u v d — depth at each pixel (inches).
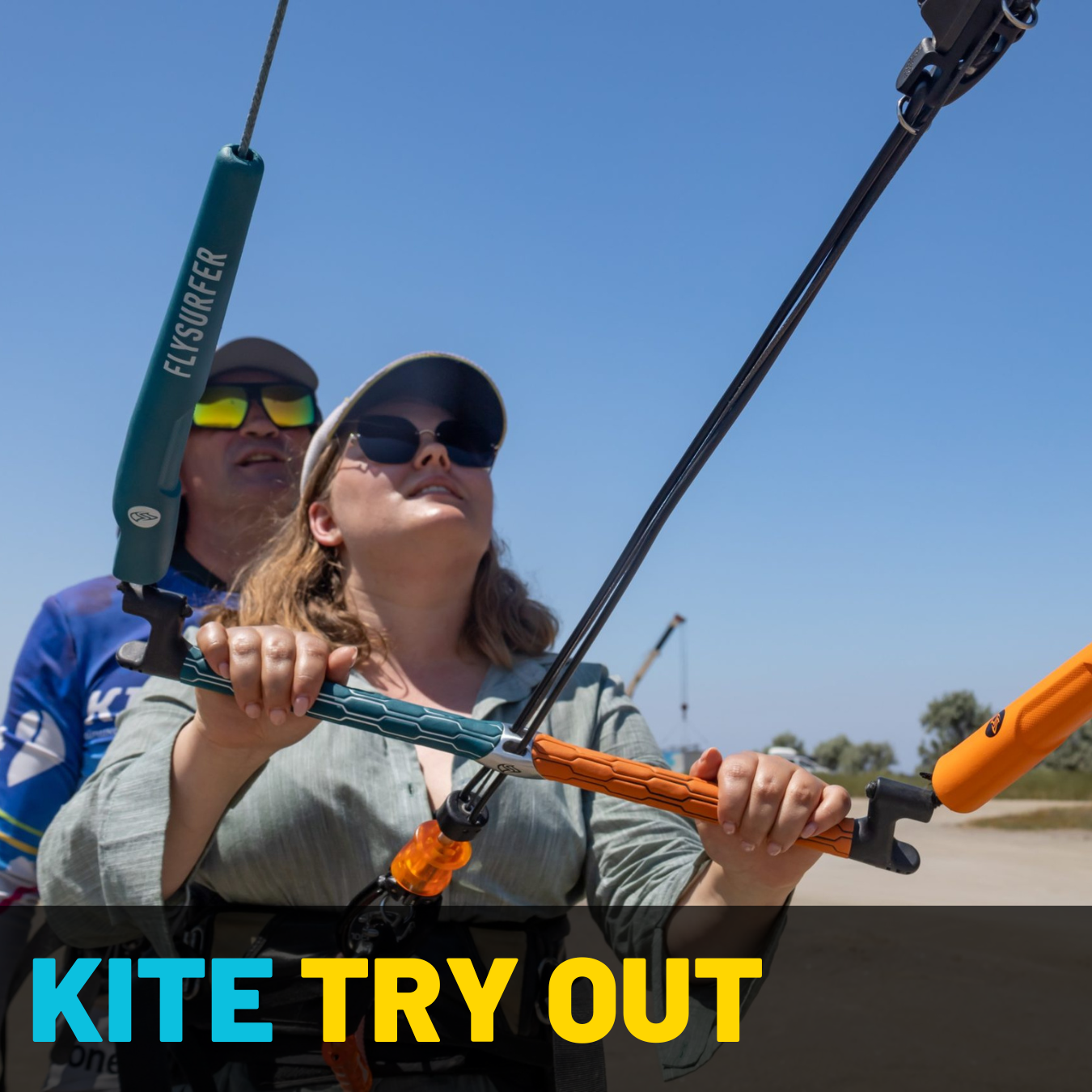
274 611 81.0
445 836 61.3
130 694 103.3
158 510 52.9
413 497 78.7
